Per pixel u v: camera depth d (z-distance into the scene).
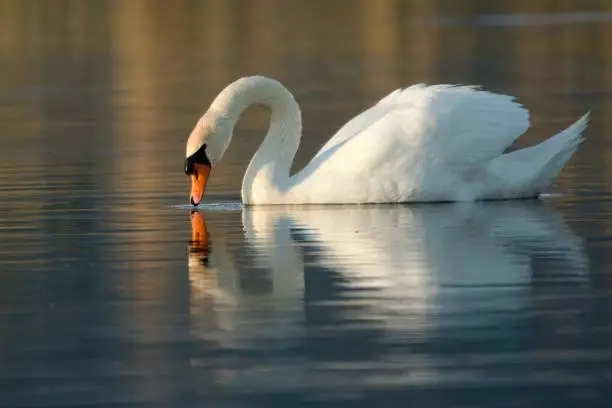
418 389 9.27
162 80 34.03
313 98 29.91
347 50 39.59
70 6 50.47
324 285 12.20
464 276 12.41
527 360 9.84
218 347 10.35
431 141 16.17
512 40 40.91
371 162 16.19
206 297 11.85
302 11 50.00
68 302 11.79
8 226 15.45
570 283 12.09
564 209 15.88
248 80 16.77
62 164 20.67
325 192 16.34
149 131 25.11
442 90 16.55
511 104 16.52
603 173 18.52
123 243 14.36
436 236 14.27
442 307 11.31
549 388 9.23
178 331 10.81
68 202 17.08
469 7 50.81
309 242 14.11
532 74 33.69
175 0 51.66
